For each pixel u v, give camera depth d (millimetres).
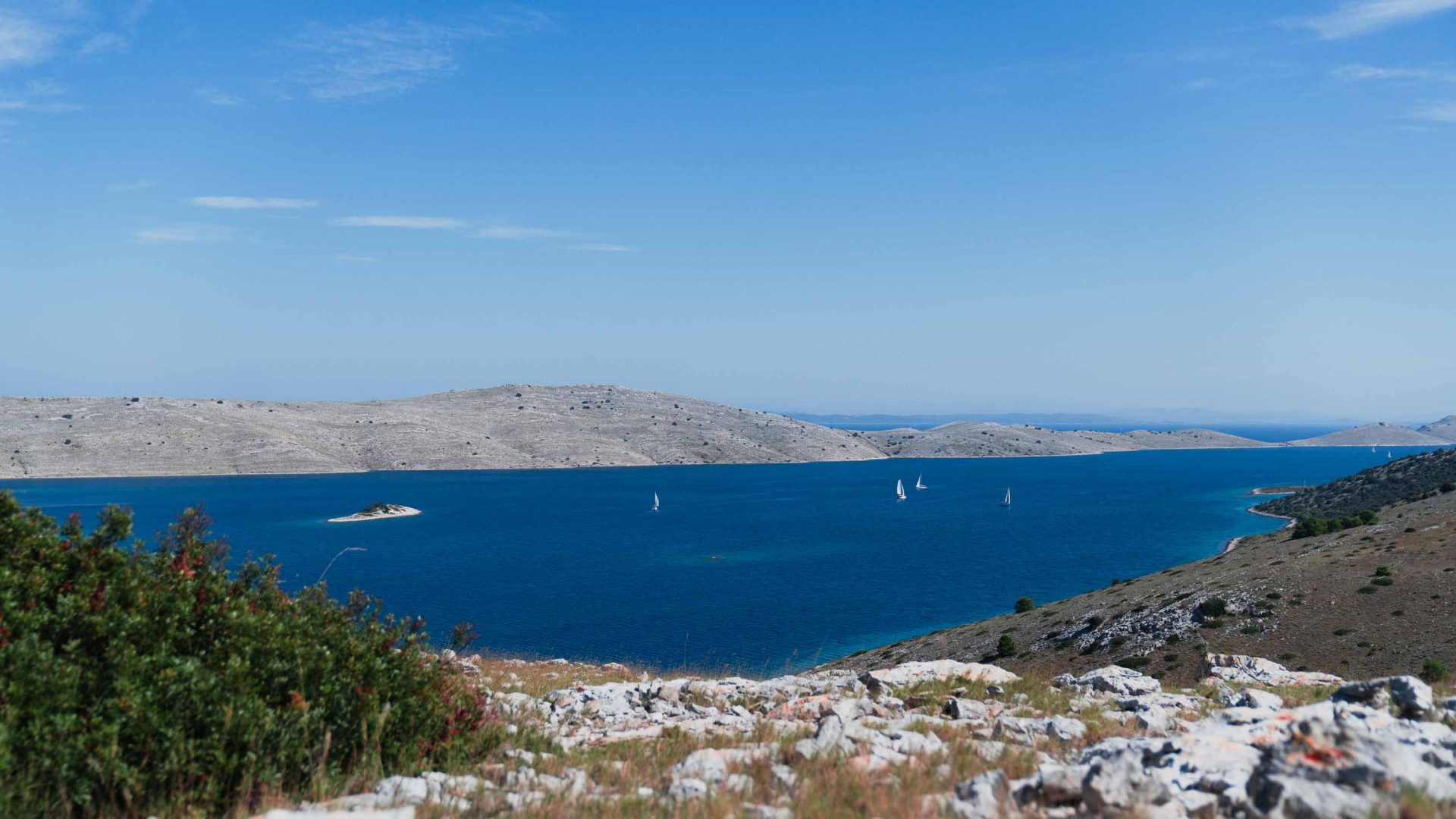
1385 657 57250
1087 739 11578
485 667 26562
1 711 8070
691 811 7988
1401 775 6758
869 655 85125
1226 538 199750
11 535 10422
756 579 153500
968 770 9562
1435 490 140875
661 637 105562
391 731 10570
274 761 9133
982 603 128750
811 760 9984
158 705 8852
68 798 8062
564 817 8078
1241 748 8859
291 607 11727
